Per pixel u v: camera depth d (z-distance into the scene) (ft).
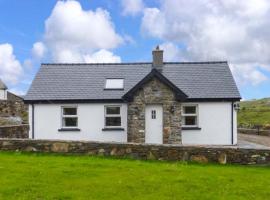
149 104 88.79
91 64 105.50
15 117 134.41
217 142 94.02
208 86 96.78
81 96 94.68
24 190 39.29
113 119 95.09
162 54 102.42
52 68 104.06
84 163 53.47
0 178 43.57
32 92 96.17
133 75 101.71
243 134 138.31
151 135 88.69
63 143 61.05
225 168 53.62
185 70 102.37
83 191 39.75
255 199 38.70
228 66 103.35
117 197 38.11
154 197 38.40
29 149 61.57
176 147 57.57
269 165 55.72
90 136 94.32
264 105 337.72
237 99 93.91
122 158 58.85
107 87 97.40
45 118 94.94
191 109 95.40
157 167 52.29
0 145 62.23
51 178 44.45
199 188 42.09
